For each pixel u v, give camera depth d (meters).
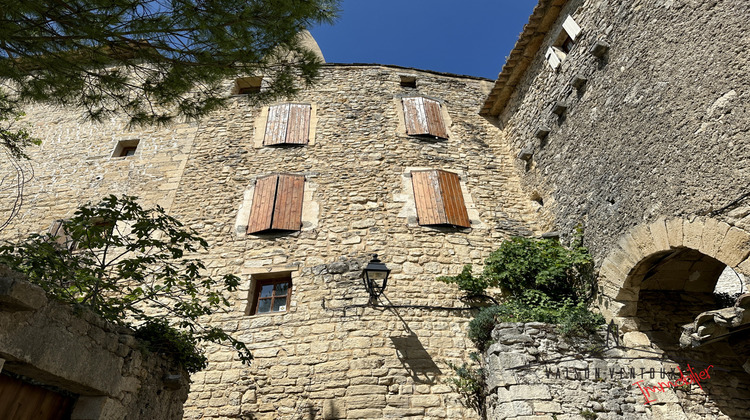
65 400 3.32
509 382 5.49
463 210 8.50
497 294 7.36
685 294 6.63
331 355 6.56
